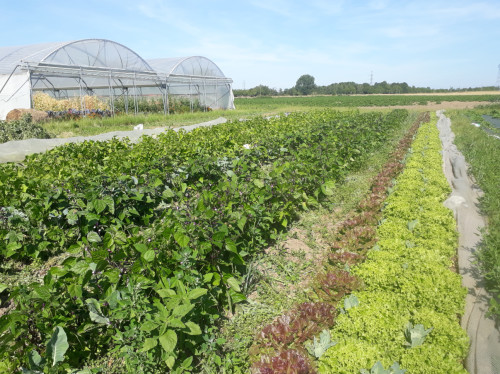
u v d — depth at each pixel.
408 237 6.75
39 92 28.34
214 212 5.62
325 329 4.70
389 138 19.94
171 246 5.11
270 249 6.99
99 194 6.79
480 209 9.13
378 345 4.21
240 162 9.09
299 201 8.69
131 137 19.31
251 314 5.13
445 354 4.05
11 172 8.35
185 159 9.67
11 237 6.23
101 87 31.81
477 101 72.50
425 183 10.48
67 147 11.40
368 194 10.12
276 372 3.81
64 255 6.86
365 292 5.13
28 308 3.97
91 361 4.23
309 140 13.62
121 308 4.12
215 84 42.22
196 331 3.95
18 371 3.76
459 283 5.04
